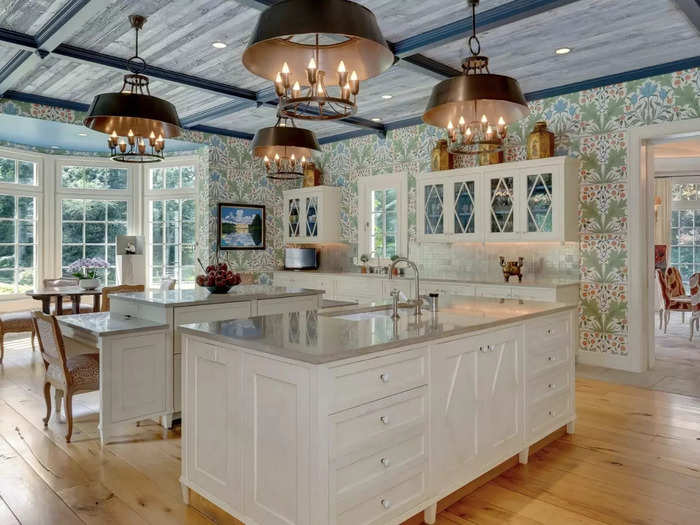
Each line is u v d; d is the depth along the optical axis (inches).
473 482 106.8
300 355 76.1
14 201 296.2
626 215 201.2
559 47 172.7
